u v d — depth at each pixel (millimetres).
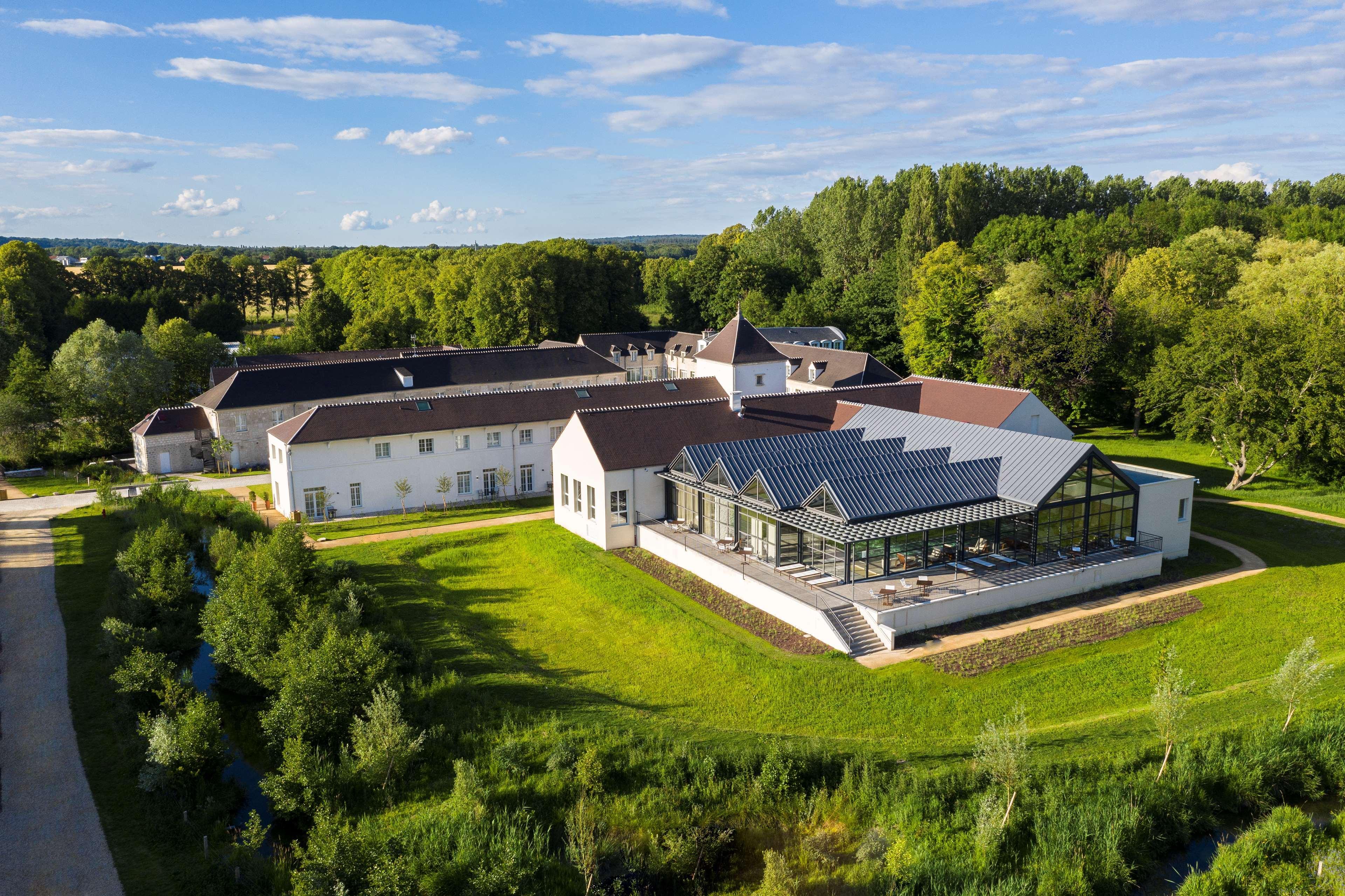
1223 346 62344
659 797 26406
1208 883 23312
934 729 31375
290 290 186625
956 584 41125
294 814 26219
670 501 53562
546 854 24312
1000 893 22672
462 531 55594
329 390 79000
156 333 97125
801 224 153375
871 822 25641
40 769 27750
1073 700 33219
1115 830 24828
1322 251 86938
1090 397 84625
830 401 61594
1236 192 154875
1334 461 61719
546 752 28734
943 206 126250
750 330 71562
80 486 69812
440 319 125312
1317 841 25297
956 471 45844
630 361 112062
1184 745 28594
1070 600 42219
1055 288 85438
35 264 119625
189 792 26781
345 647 31531
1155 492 46781
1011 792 25750
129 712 30812
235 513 57719
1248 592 42688
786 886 22172
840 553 41875
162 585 39969
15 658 36031
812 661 35875
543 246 138625
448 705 31656
